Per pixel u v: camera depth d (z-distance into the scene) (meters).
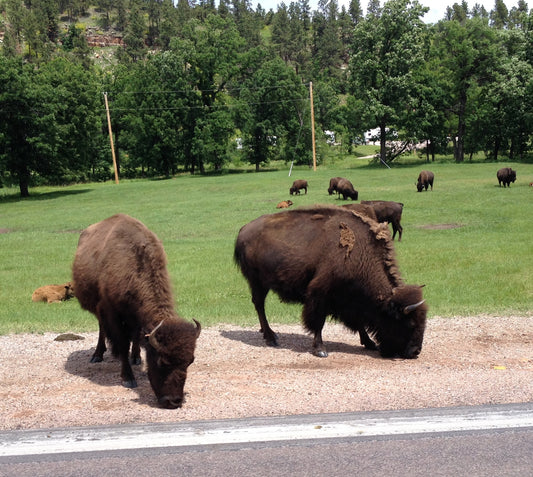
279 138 77.81
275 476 3.81
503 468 3.91
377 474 3.84
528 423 4.62
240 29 178.25
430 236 21.55
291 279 7.74
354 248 7.42
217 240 23.34
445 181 42.47
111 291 6.09
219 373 6.29
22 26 167.00
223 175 65.12
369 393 5.38
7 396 5.54
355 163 83.50
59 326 9.33
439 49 69.44
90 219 32.47
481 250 17.17
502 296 11.08
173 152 71.06
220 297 12.41
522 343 7.63
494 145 77.62
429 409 4.94
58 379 6.28
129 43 180.50
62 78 52.59
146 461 4.04
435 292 11.73
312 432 4.48
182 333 5.15
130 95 71.12
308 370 6.41
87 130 53.50
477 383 5.64
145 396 5.60
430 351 7.38
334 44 171.12
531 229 21.80
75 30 164.00
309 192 38.94
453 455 4.10
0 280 15.97
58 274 16.86
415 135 68.00
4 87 46.06
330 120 94.06
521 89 58.75
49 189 59.91
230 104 74.75
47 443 4.34
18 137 48.66
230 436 4.43
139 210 34.84
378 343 7.48
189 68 74.19
